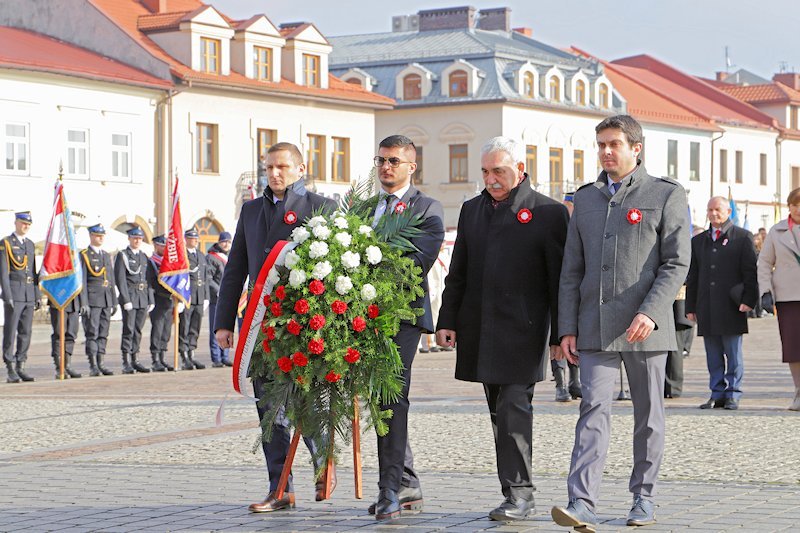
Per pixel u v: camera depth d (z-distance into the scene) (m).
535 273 8.45
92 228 22.53
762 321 41.03
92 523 8.29
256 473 10.36
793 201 14.51
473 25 74.19
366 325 8.34
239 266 9.21
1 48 44.78
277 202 9.00
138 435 13.13
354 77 64.75
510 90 63.88
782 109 86.50
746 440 11.91
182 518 8.44
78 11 49.25
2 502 9.12
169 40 49.84
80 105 45.59
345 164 56.25
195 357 27.22
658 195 8.11
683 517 8.16
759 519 8.05
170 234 23.41
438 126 64.25
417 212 8.82
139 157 47.62
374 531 7.93
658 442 8.07
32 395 18.52
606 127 8.17
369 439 12.34
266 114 52.38
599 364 8.10
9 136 43.56
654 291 7.95
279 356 8.38
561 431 12.70
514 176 8.49
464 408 15.22
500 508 8.25
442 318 8.67
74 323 22.12
